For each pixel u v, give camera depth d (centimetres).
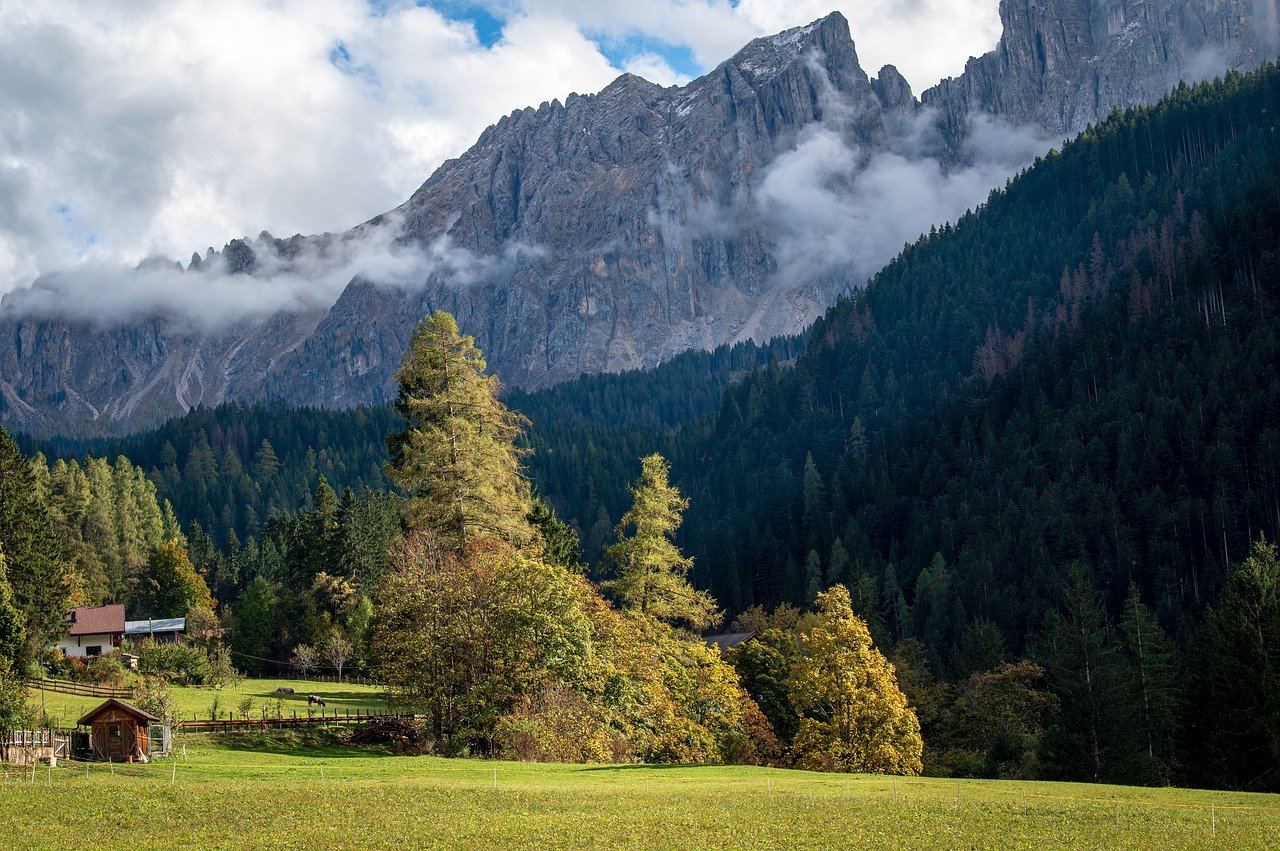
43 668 8425
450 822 3428
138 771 4641
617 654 6181
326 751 5662
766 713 8256
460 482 6269
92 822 3375
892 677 6500
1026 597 13050
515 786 4284
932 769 7944
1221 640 6725
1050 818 3706
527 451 6762
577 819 3506
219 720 6625
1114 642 10431
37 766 4722
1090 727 7269
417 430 6456
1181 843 3262
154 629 12388
